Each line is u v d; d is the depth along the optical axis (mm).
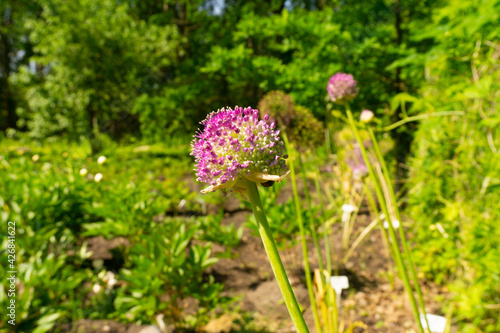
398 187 4691
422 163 3582
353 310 2926
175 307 2605
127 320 2725
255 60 5477
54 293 2543
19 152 6871
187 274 2566
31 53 20297
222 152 880
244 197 904
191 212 4934
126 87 14328
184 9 16016
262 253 3941
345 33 4922
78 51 13070
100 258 3629
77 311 2787
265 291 3219
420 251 3227
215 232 3289
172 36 14594
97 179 2346
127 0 16031
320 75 4883
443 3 4754
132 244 3412
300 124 2162
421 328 1323
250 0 13086
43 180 4125
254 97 11242
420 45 5539
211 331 2738
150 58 14258
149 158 8242
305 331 801
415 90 5148
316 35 5004
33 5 17688
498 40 2490
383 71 5309
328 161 4594
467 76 2881
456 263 2893
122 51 13539
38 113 14062
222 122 900
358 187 4465
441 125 3070
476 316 2369
